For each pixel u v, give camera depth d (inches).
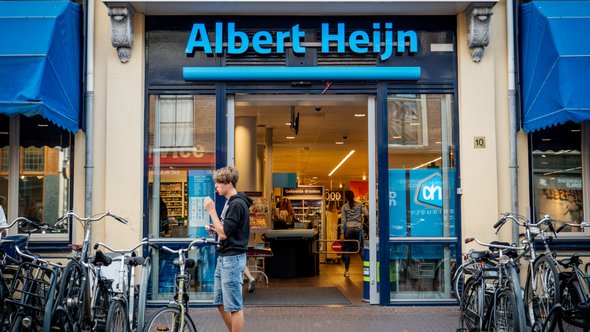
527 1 354.3
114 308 227.1
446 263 356.8
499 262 261.1
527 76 340.5
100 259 248.1
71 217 337.4
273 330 300.2
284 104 371.2
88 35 343.9
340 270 579.8
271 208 648.4
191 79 348.8
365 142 746.2
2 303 227.6
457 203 353.7
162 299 350.6
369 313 337.4
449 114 358.3
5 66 295.7
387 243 352.8
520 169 351.6
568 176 358.0
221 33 351.6
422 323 313.1
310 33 354.9
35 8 321.7
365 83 354.6
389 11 347.9
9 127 354.9
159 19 353.7
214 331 298.2
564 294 251.9
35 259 235.9
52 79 302.2
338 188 1499.8
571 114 296.0
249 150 517.3
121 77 344.2
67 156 354.6
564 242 349.1
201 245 353.4
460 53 350.0
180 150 356.5
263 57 354.0
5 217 336.2
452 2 335.6
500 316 244.8
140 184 344.2
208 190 356.8
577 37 311.3
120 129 343.6
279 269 507.8
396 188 359.3
